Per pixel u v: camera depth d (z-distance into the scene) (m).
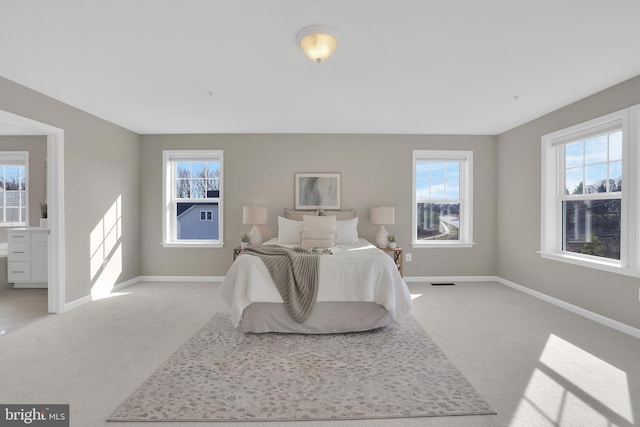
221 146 5.08
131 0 1.84
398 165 5.11
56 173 3.54
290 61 2.63
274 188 5.10
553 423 1.70
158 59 2.58
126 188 4.77
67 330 3.01
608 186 3.33
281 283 2.92
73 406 1.84
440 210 5.29
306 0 1.86
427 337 2.85
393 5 1.91
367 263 2.97
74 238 3.77
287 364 2.34
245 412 1.78
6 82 2.94
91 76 2.89
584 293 3.46
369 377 2.16
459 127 4.72
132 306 3.77
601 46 2.38
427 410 1.80
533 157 4.29
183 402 1.87
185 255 5.12
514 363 2.36
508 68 2.76
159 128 4.77
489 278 5.17
